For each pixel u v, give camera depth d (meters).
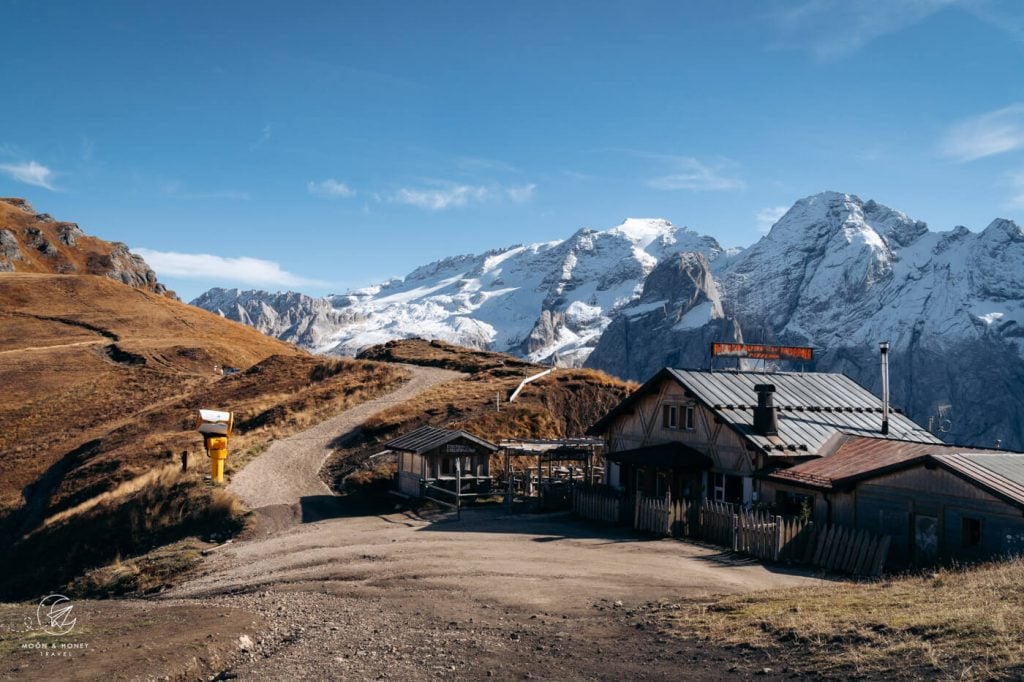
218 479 23.61
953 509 24.94
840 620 14.17
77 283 154.25
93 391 88.69
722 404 36.22
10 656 14.27
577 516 36.78
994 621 12.20
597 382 66.62
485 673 13.07
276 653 15.05
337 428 57.38
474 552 27.75
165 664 13.80
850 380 43.44
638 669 12.90
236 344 128.38
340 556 28.36
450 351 100.31
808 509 30.48
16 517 50.31
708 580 21.91
